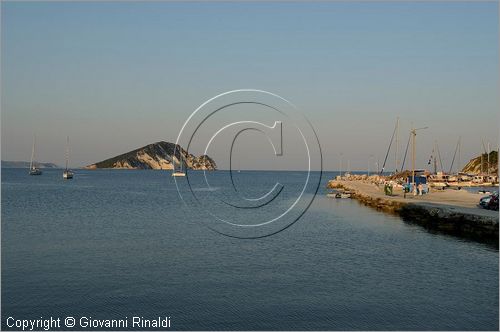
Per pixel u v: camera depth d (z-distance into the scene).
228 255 28.88
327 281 22.72
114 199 77.38
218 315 18.12
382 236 36.47
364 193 74.94
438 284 22.19
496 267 25.52
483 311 18.52
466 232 36.94
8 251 29.72
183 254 29.12
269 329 16.81
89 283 22.27
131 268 25.23
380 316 17.97
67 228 40.72
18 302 19.56
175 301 19.72
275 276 23.69
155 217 50.25
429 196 66.38
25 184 133.38
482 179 119.19
